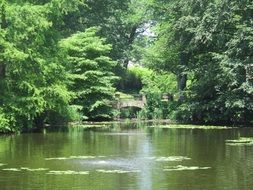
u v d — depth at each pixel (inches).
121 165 702.5
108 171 654.5
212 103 1534.2
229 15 1462.8
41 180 593.6
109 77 1841.8
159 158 769.6
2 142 1001.5
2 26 1162.6
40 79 1224.2
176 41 1662.2
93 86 1798.7
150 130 1323.8
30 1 1274.6
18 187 555.8
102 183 576.7
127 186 560.4
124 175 625.6
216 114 1566.2
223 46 1515.7
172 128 1405.0
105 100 1825.8
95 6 2348.7
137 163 721.6
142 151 852.6
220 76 1478.8
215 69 1508.4
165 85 2272.4
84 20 2293.3
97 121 1809.8
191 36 1610.5
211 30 1472.7
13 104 1186.0
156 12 2162.9
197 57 1644.9
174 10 1694.1
